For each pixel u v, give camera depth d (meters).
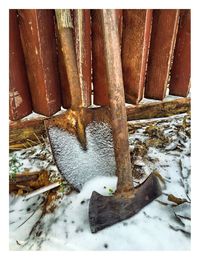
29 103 0.66
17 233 0.54
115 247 0.50
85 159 0.59
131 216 0.52
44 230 0.53
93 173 0.59
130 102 0.70
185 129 0.69
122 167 0.50
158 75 0.68
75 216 0.54
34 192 0.58
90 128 0.59
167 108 0.71
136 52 0.64
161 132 0.68
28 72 0.63
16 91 0.62
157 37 0.65
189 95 0.71
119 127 0.49
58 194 0.58
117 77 0.48
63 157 0.57
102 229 0.51
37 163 0.62
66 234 0.52
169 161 0.63
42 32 0.58
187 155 0.64
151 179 0.54
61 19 0.53
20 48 0.60
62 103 0.69
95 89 0.69
